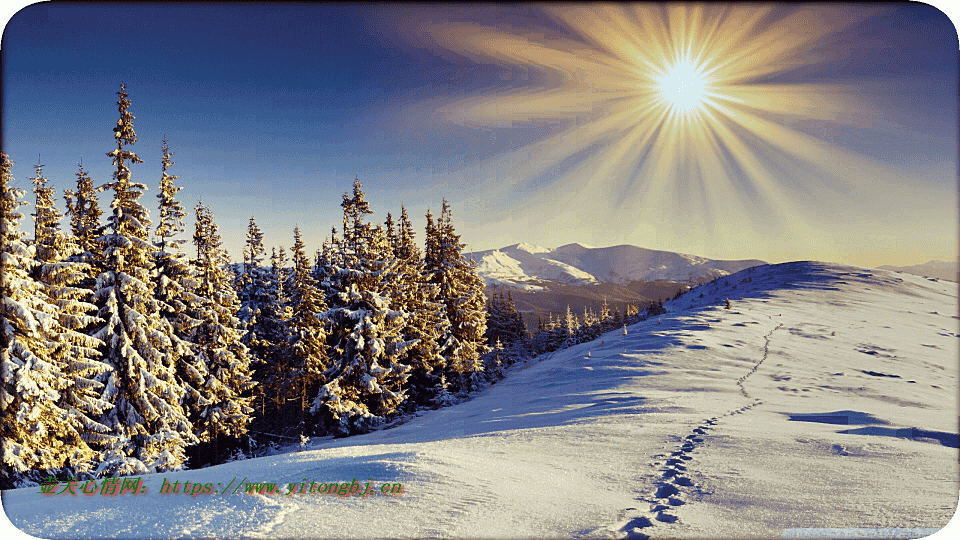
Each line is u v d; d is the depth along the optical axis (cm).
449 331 4325
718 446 1091
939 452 1010
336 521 575
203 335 2866
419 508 623
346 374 3162
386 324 3362
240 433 3047
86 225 2541
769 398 2331
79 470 1714
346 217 3328
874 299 10756
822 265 15038
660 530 595
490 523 590
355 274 3222
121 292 2097
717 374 3328
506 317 7625
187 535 529
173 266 2562
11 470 1557
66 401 1853
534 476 838
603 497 739
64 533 535
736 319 6569
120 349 2056
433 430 2330
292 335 3941
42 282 1842
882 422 1430
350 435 3033
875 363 4497
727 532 590
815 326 6800
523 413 2416
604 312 11212
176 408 2234
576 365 4262
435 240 4697
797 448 1057
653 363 3725
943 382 3819
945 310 10381
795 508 677
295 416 4262
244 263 4278
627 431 1335
